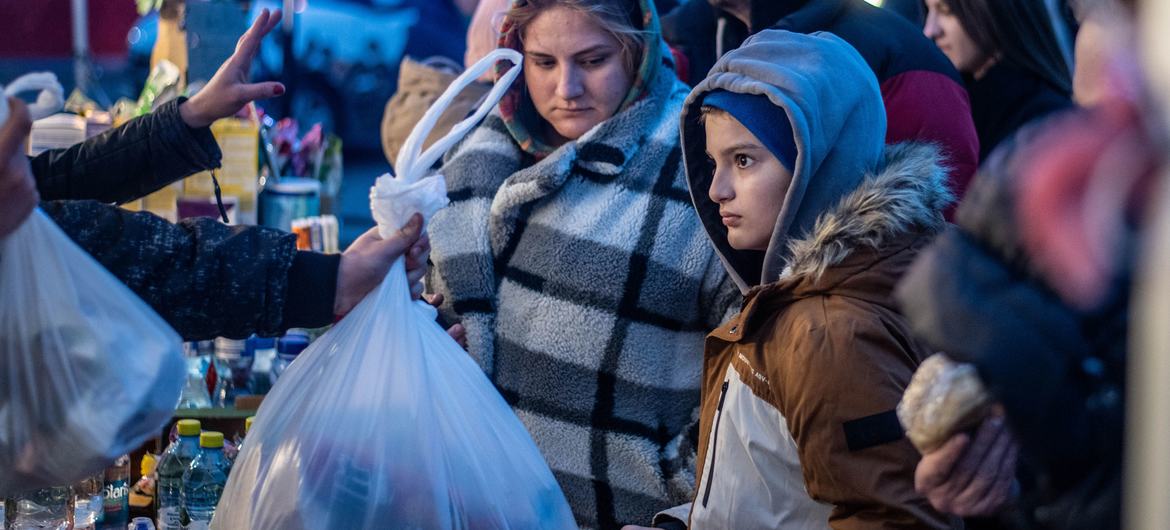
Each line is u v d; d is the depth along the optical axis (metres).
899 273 1.38
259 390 2.41
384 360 1.52
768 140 1.52
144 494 2.16
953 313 1.00
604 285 1.84
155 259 1.40
